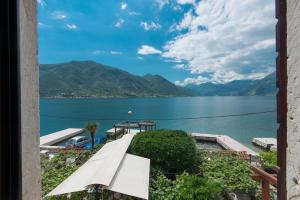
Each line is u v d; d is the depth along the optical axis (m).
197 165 15.49
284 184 1.25
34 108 1.43
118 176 9.45
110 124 62.59
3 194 1.04
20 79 1.15
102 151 13.55
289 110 1.20
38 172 1.48
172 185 11.59
